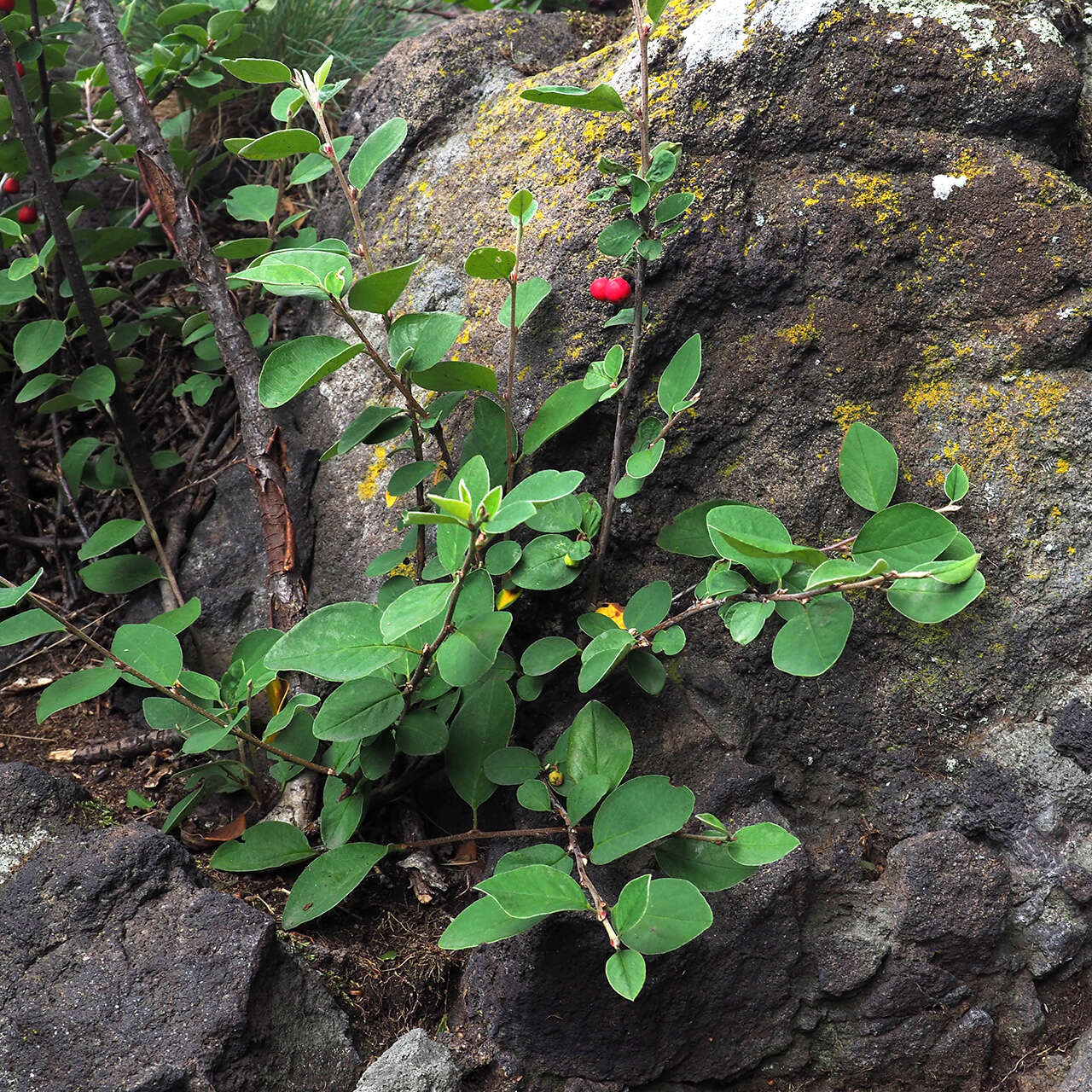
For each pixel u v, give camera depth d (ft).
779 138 1.98
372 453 2.21
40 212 2.38
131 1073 1.63
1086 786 1.82
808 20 1.95
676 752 1.93
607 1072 1.82
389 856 1.99
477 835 1.85
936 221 1.91
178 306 2.62
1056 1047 1.81
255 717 2.15
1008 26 1.94
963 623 1.87
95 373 2.23
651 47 2.08
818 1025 1.84
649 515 2.01
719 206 1.98
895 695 1.90
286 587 2.12
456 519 1.56
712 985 1.82
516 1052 1.82
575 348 2.01
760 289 1.95
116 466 2.38
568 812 1.77
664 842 1.76
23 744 2.14
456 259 2.22
